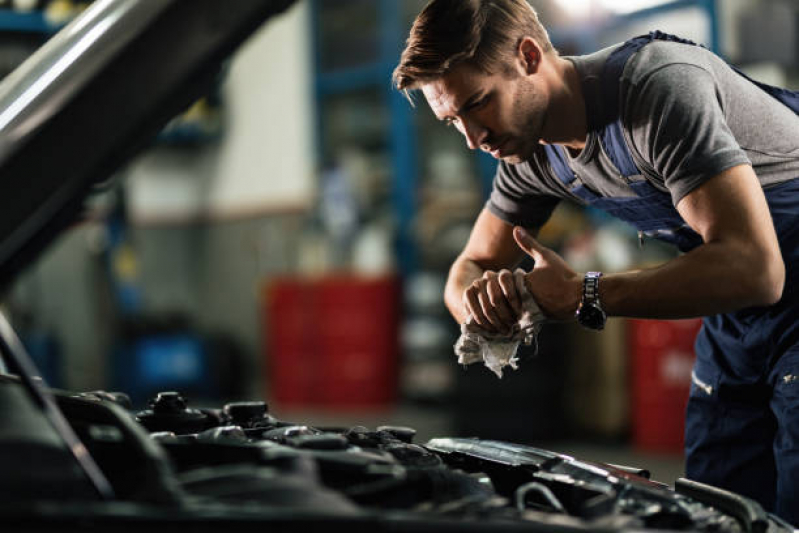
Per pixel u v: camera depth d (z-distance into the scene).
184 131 7.67
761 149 1.31
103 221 6.32
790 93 1.37
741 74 1.34
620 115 1.25
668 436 4.31
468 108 1.19
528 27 1.22
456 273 1.63
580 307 1.20
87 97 0.67
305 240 6.95
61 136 0.67
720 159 1.13
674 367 4.28
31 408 0.78
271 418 1.12
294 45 7.18
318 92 7.03
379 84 6.66
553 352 4.43
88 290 7.26
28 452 0.71
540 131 1.28
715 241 1.12
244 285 7.68
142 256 8.10
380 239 6.61
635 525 0.77
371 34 6.74
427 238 6.29
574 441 4.51
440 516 0.66
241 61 7.62
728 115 1.27
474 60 1.17
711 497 0.91
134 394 6.64
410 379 5.86
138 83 0.67
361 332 6.01
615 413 4.46
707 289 1.10
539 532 0.66
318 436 0.88
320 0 7.02
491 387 4.41
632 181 1.33
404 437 1.10
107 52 0.67
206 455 0.84
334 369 6.06
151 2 0.67
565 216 5.23
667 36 1.27
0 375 0.91
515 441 4.40
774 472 1.52
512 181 1.57
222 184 7.91
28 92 0.71
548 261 1.24
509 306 1.28
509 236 1.64
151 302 8.10
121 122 0.67
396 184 6.61
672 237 1.45
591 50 5.46
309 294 6.15
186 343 6.85
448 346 5.59
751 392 1.51
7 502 0.67
